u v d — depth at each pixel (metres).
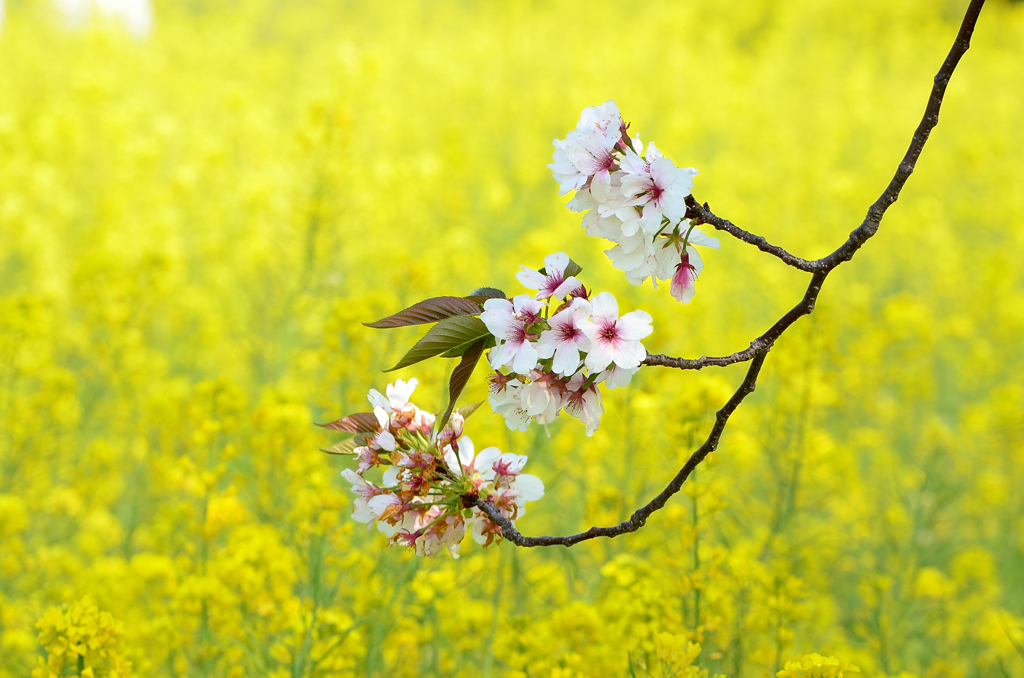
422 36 20.03
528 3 22.70
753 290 9.35
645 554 4.10
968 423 6.07
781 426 4.20
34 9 17.12
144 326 5.84
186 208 9.52
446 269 7.81
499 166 12.48
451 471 1.66
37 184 8.70
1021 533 5.28
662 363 1.46
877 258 10.50
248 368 6.67
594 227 1.44
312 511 3.08
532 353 1.39
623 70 16.41
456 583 3.38
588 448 4.13
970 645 4.15
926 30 22.70
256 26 20.34
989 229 12.23
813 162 13.16
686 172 1.37
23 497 4.43
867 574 4.25
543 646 2.81
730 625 3.13
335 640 2.94
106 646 2.26
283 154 9.94
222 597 2.96
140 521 4.72
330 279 6.20
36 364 4.93
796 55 20.94
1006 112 16.39
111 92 10.66
